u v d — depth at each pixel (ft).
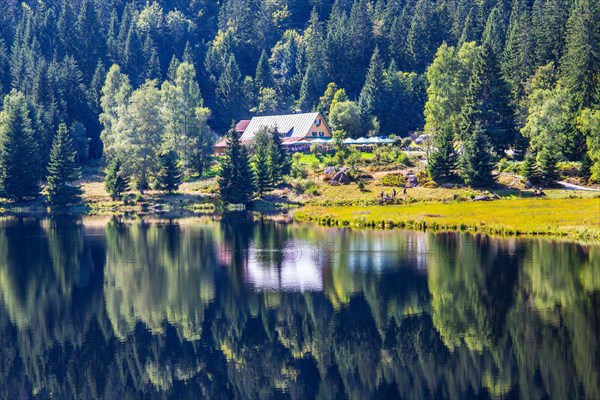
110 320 176.14
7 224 351.25
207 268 231.09
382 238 280.51
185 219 364.38
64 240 292.20
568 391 129.59
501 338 155.94
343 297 191.31
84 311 183.62
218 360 150.20
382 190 404.16
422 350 151.53
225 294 197.16
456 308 178.40
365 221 320.29
